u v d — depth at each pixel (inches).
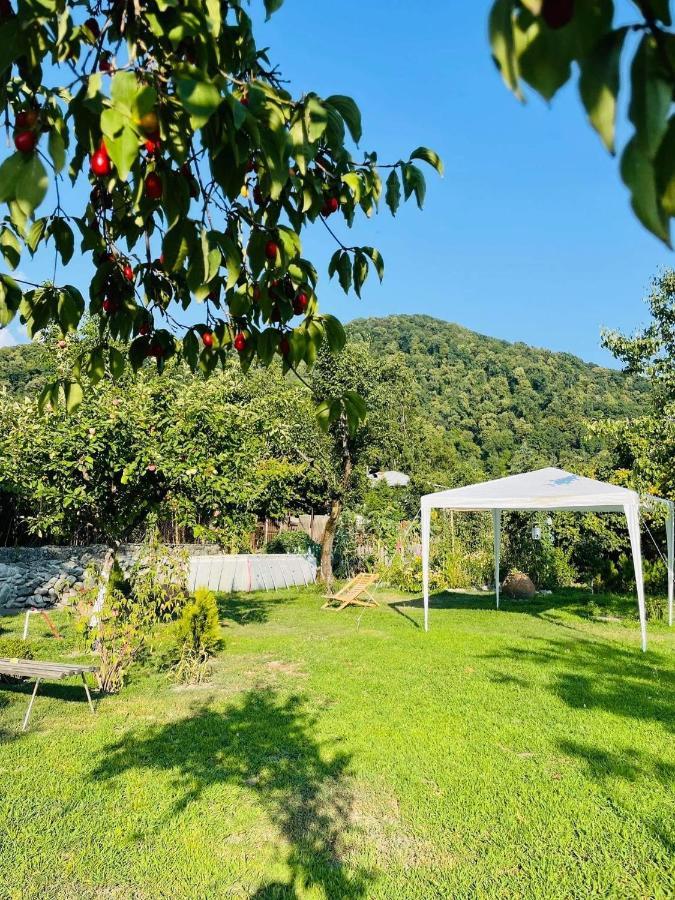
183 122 45.0
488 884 118.8
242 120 38.1
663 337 473.4
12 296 58.0
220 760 177.5
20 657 276.8
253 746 188.2
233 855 128.7
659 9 17.0
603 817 144.3
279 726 206.5
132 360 77.6
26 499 410.3
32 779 164.1
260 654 323.9
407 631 398.0
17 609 480.7
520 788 159.2
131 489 334.6
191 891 116.6
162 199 45.8
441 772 169.3
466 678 273.6
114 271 72.1
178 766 173.3
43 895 115.1
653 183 17.1
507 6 17.8
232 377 519.8
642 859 127.0
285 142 42.7
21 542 539.8
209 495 346.9
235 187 44.9
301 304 61.7
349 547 781.3
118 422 315.3
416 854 129.3
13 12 40.7
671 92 17.0
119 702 236.1
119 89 34.7
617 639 373.4
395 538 781.9
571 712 223.0
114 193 62.9
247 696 243.6
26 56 47.8
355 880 119.9
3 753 182.5
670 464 485.1
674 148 17.3
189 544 665.6
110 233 69.3
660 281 474.6
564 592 622.2
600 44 17.0
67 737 196.4
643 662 309.4
